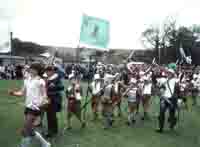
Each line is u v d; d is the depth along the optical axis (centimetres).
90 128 792
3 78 2900
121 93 888
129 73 1065
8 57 3959
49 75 658
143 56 4656
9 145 600
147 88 959
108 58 3681
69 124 770
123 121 898
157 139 703
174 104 771
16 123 804
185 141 693
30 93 519
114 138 698
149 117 979
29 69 538
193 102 1339
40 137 512
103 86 861
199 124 895
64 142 646
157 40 4666
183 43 4297
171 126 796
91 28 846
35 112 518
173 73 772
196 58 4178
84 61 2906
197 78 1355
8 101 1222
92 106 905
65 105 1156
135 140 687
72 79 775
